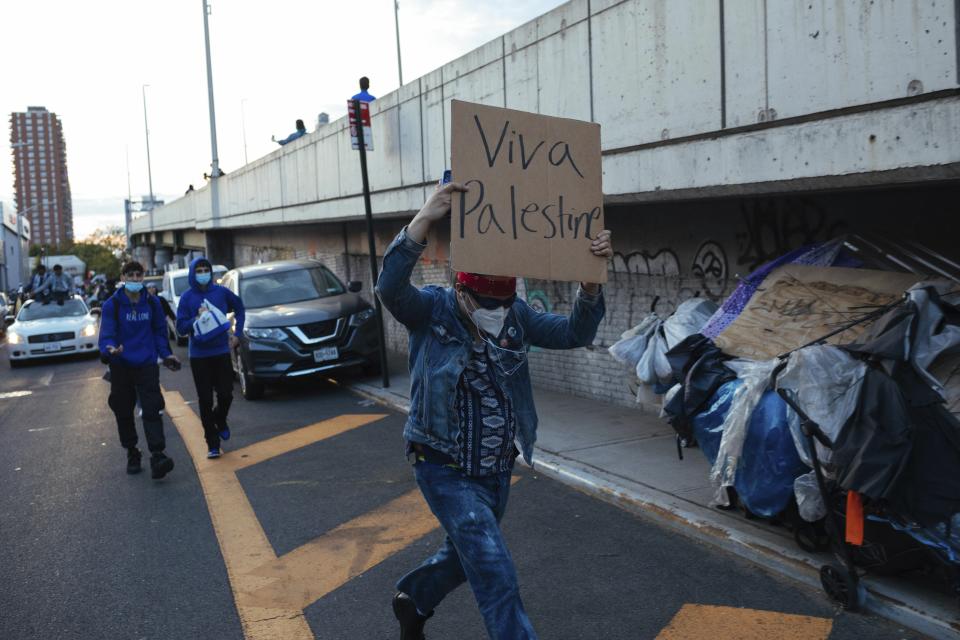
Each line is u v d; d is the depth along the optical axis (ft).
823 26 17.37
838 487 13.30
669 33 21.68
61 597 15.43
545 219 9.84
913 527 12.19
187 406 37.60
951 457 12.12
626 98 23.53
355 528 18.56
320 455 26.09
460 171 9.43
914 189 18.88
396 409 33.68
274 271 44.06
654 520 18.10
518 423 10.41
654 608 13.73
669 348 18.43
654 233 27.58
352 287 41.75
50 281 68.28
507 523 18.51
